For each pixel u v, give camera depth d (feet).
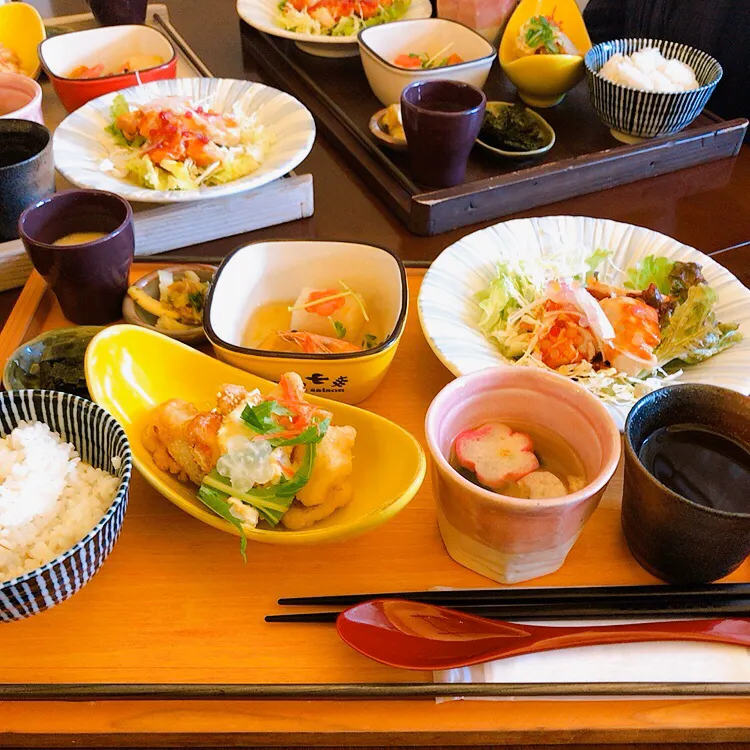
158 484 2.57
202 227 3.31
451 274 2.99
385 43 4.01
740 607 2.48
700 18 4.13
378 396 2.89
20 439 2.56
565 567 2.58
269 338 2.90
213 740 2.38
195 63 4.09
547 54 3.83
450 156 3.41
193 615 2.52
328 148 3.76
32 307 3.03
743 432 2.55
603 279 3.06
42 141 3.24
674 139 3.60
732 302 2.92
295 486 2.53
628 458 2.48
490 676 2.39
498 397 2.60
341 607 2.52
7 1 4.52
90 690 2.34
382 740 2.38
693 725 2.34
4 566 2.47
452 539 2.54
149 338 2.72
